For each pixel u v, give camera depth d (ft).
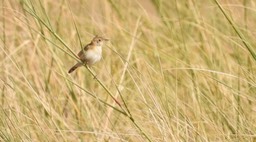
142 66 58.13
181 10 67.82
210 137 47.57
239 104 49.24
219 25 62.95
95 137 48.49
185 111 49.75
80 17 67.62
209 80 53.57
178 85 54.19
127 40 63.16
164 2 69.26
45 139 47.34
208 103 50.93
